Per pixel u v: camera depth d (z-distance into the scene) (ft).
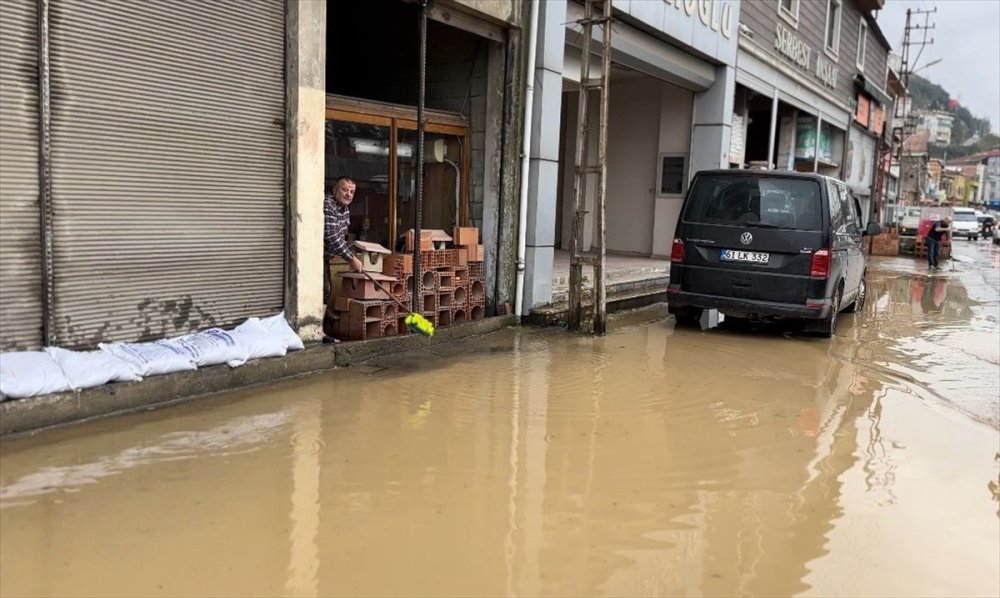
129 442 15.10
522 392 20.12
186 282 19.42
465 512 12.54
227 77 19.80
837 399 20.72
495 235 29.71
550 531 12.00
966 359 26.68
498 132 29.30
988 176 463.83
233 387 19.11
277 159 21.38
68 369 16.06
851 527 12.69
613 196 52.80
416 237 24.99
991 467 15.89
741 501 13.53
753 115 69.05
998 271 68.18
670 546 11.69
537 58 29.48
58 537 11.14
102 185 17.42
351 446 15.40
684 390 20.95
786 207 27.96
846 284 31.55
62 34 16.38
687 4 40.91
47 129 16.30
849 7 74.13
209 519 11.89
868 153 95.91
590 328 29.37
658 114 50.65
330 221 23.02
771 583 10.73
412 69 31.58
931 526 12.87
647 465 15.07
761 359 25.38
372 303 23.58
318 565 10.64
